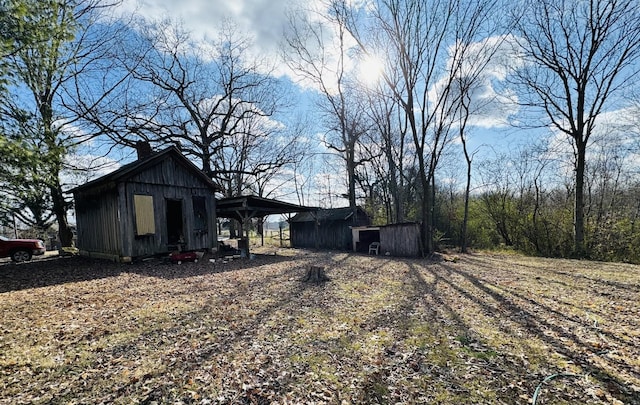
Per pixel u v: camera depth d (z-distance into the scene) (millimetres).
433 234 18312
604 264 12180
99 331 4715
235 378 3385
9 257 13359
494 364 3658
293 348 4156
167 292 7207
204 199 14289
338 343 4316
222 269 10664
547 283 8188
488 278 8977
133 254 11383
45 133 8930
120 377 3385
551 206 20219
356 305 6176
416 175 24734
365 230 18906
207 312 5691
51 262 11672
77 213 13750
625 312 5598
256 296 6879
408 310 5828
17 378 3338
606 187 19969
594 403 2865
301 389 3172
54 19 8008
